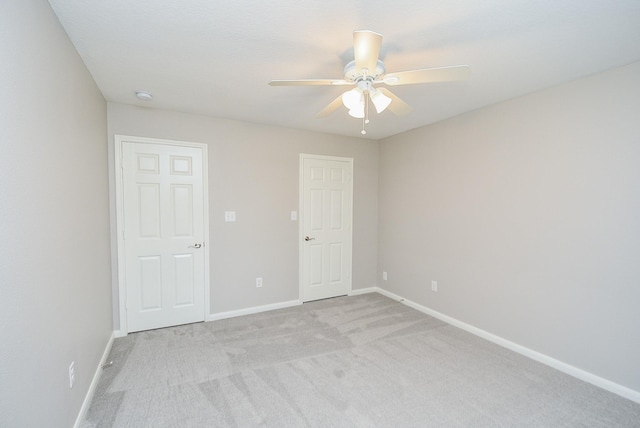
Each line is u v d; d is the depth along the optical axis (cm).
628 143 196
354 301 395
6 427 100
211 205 325
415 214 371
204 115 317
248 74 220
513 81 226
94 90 228
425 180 354
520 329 258
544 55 188
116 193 281
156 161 298
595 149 211
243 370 229
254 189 348
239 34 168
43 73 133
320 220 396
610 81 204
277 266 366
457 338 287
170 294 308
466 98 262
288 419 177
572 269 225
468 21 154
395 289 405
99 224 238
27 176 116
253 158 346
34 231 121
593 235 213
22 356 110
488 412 184
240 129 337
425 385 211
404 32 164
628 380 198
